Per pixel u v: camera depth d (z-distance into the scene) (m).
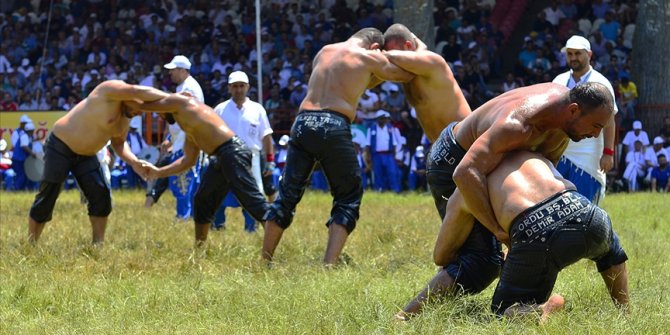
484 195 7.39
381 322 7.41
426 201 21.94
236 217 18.33
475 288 7.91
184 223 16.31
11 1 39.66
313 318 7.68
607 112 7.36
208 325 7.73
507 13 35.31
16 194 25.08
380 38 11.70
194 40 34.53
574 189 7.32
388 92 29.03
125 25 36.00
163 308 8.45
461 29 32.81
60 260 11.57
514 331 6.87
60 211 18.69
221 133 12.71
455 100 10.92
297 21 34.06
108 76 33.41
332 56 11.64
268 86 31.83
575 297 8.27
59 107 33.03
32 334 7.57
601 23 33.34
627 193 25.11
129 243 13.32
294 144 11.59
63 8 37.38
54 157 12.96
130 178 27.89
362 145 27.64
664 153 28.22
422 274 9.95
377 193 25.23
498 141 7.38
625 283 7.63
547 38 32.28
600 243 7.20
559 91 7.54
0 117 28.22
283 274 10.30
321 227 15.51
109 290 9.30
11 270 10.80
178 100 12.75
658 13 31.08
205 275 10.34
